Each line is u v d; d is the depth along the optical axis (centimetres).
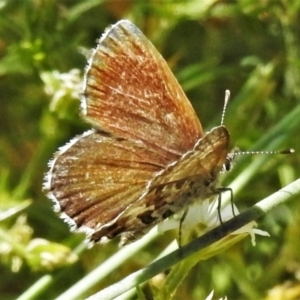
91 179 24
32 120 29
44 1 28
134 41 24
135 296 26
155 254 28
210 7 29
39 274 29
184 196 24
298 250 28
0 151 29
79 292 26
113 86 24
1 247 26
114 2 29
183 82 29
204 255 24
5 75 29
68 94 28
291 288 28
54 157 24
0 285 29
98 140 24
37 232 28
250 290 28
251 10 29
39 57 28
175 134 24
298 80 29
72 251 27
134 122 24
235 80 30
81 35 28
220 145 24
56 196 24
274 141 27
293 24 29
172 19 29
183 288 29
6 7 28
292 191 24
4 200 27
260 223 29
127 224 24
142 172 24
